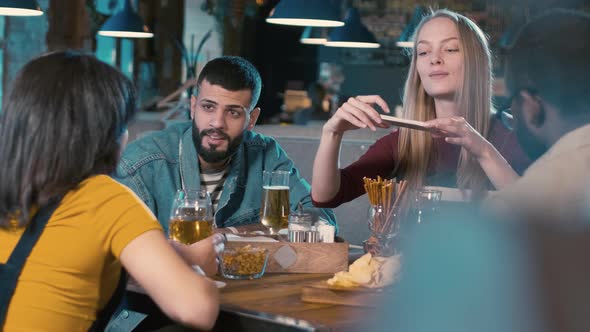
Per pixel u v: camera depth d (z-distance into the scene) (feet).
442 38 7.50
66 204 4.49
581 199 2.49
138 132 13.58
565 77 3.50
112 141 4.66
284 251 6.12
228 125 7.67
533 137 3.72
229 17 28.60
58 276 4.45
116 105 4.63
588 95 3.49
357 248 7.17
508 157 7.63
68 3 22.89
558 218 2.41
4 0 11.94
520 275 2.41
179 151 7.98
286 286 5.62
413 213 5.88
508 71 3.77
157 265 4.41
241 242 6.13
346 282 5.10
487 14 23.44
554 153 3.26
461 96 7.52
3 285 4.46
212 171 8.01
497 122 7.75
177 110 17.24
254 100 7.93
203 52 28.30
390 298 2.68
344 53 28.68
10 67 20.99
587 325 2.33
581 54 3.48
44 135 4.43
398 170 7.95
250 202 8.11
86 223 4.46
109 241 4.48
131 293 5.41
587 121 3.51
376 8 27.78
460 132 6.63
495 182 6.68
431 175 7.83
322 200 7.56
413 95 7.90
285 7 12.13
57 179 4.46
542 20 3.67
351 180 7.77
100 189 4.51
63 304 4.46
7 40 20.93
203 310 4.43
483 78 7.57
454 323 2.48
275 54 33.55
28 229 4.50
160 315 5.38
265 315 4.77
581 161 3.12
